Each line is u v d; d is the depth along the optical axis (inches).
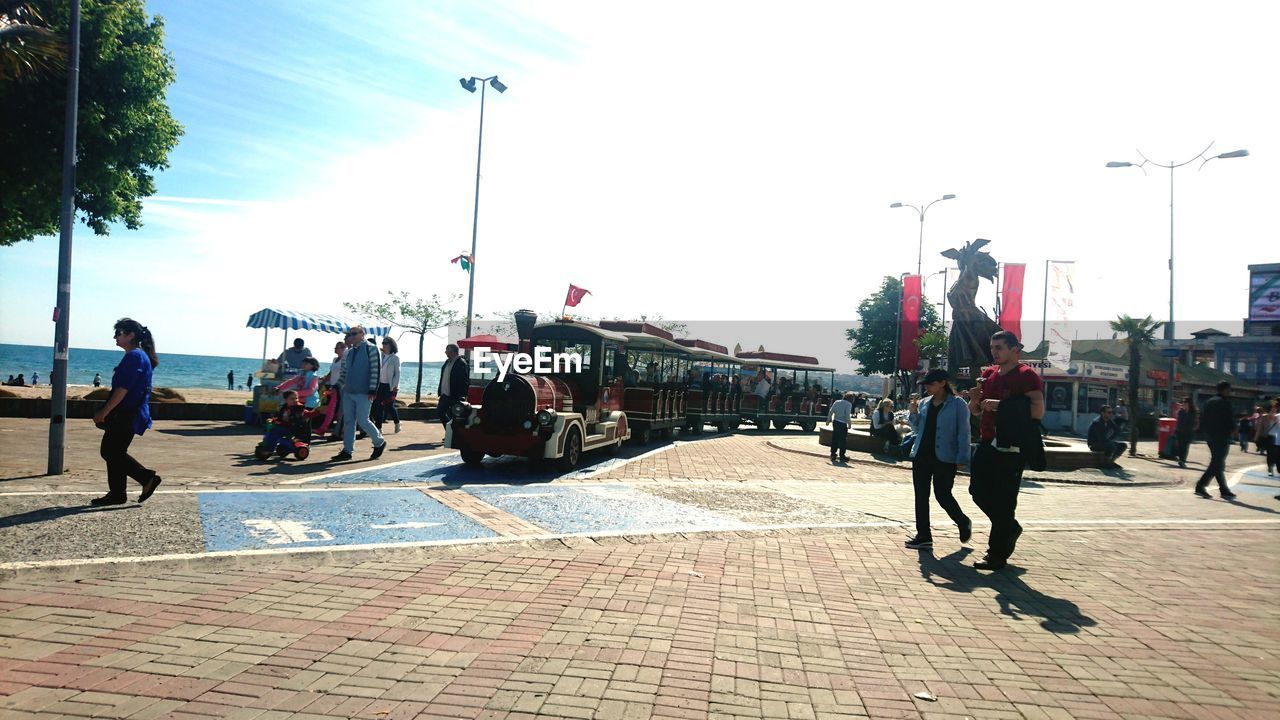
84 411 584.7
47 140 616.1
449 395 510.3
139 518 242.4
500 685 130.2
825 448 713.0
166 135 697.0
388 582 191.3
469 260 893.8
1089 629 181.5
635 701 126.4
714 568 222.4
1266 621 194.1
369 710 118.1
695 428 804.0
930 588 213.9
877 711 128.0
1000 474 239.6
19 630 145.3
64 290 327.3
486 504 306.5
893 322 2267.5
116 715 112.3
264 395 594.2
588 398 495.2
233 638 146.9
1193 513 400.2
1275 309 2397.9
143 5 684.7
